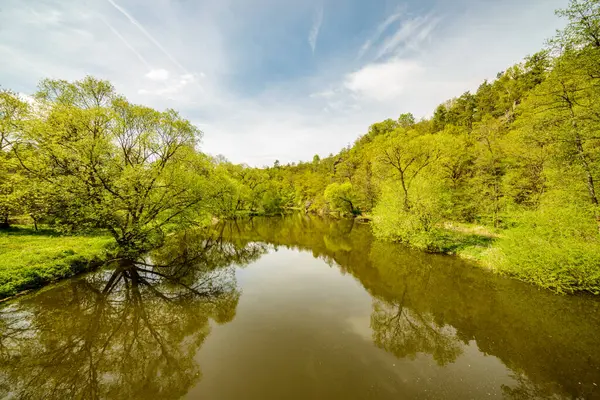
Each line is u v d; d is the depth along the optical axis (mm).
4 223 22031
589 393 6129
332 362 7297
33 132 13484
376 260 19000
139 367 7242
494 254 15578
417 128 78688
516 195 23703
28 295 11258
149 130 18812
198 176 20828
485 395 6035
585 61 12070
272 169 116375
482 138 27844
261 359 7422
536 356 7645
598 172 13297
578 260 11211
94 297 11953
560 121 14195
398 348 8062
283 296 12422
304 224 41906
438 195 20828
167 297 12242
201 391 6133
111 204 14516
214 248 23859
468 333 8992
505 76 61281
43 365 7391
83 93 16922
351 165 63344
